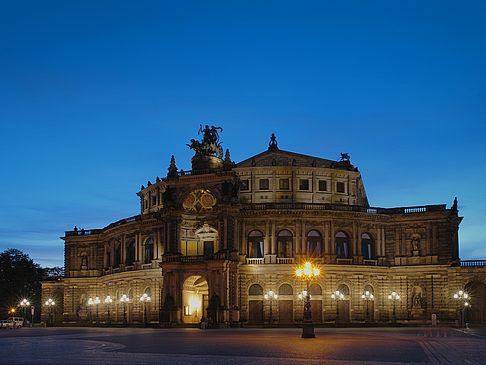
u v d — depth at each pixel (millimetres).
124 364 33500
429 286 105375
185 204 106188
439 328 92312
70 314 132000
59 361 35812
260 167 112750
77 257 134250
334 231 106438
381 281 107438
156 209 121438
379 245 108625
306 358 36594
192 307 106562
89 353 41875
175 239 103375
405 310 106188
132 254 120000
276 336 63812
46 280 140500
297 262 104062
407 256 107500
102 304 128875
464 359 36250
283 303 103875
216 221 106188
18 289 169125
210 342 53281
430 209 107625
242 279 104688
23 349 46750
